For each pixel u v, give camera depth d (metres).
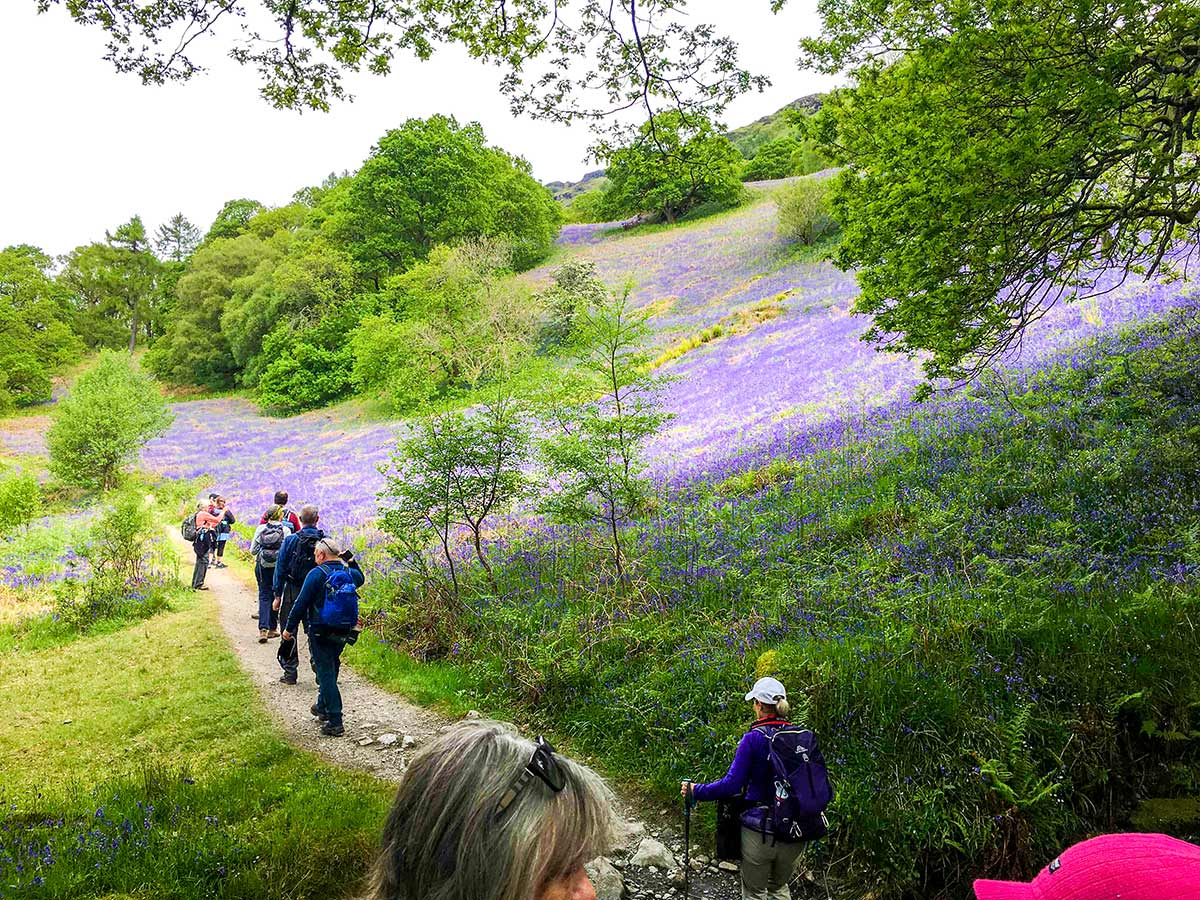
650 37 7.53
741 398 24.73
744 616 9.28
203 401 72.19
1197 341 13.25
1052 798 5.74
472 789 1.25
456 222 72.50
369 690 9.83
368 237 72.19
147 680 10.30
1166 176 9.09
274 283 69.00
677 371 32.62
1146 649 6.75
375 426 48.31
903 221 9.80
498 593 11.91
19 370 69.94
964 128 8.94
